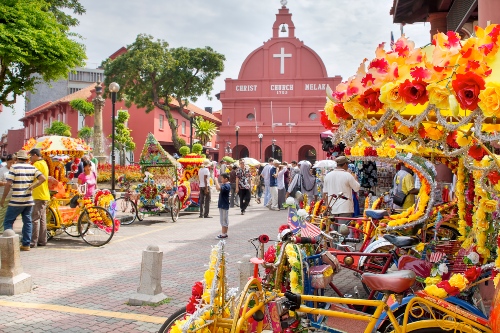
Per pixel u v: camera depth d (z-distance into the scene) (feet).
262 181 78.84
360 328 12.35
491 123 11.88
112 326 17.87
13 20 48.24
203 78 133.39
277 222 50.21
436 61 10.05
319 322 13.03
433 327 11.89
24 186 31.19
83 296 21.65
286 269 14.75
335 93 11.93
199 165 59.26
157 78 126.00
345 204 27.86
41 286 23.29
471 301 13.92
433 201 21.48
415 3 41.63
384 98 10.67
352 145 13.11
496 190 13.84
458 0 34.83
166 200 50.42
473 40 9.91
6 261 22.18
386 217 23.95
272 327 12.59
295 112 171.83
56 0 66.08
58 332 17.19
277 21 176.76
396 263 17.20
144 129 154.61
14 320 18.38
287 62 174.19
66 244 34.94
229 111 175.32
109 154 134.41
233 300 12.95
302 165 48.16
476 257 15.10
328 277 15.02
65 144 38.04
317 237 16.28
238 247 34.60
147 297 20.51
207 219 52.75
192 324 11.55
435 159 22.29
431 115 13.08
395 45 11.07
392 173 44.50
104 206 35.73
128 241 36.91
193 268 27.66
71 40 54.39
